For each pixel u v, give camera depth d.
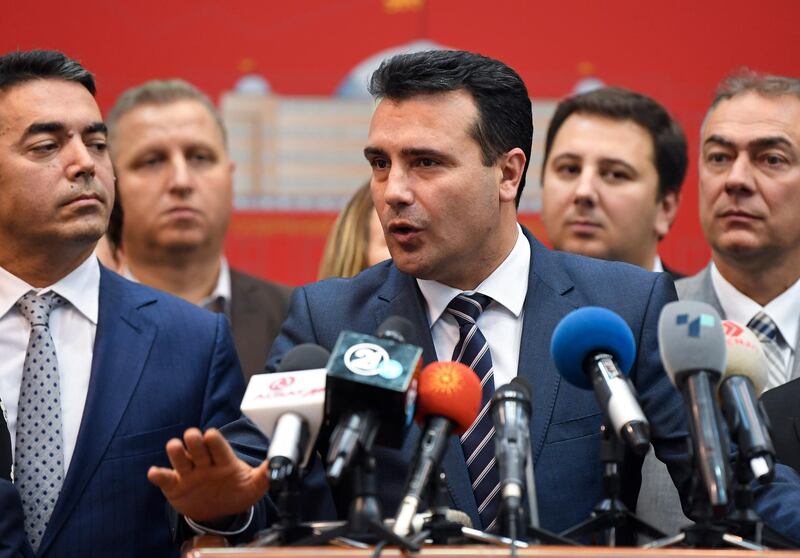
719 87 6.81
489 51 8.70
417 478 3.79
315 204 8.64
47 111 5.46
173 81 7.79
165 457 5.36
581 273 5.16
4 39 8.49
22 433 5.28
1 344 5.47
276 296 7.70
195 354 5.57
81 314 5.56
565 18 8.71
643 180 7.14
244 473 4.16
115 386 5.39
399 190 4.81
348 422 3.75
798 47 8.71
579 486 4.77
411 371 3.76
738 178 6.38
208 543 4.17
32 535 5.16
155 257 7.52
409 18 8.72
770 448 3.87
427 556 3.52
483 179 4.90
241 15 8.67
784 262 6.46
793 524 4.30
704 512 3.87
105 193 5.57
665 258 8.55
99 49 8.59
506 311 5.08
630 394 3.96
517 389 3.96
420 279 5.12
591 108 7.23
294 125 8.66
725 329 4.24
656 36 8.73
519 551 3.54
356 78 8.70
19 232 5.46
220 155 7.64
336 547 3.67
